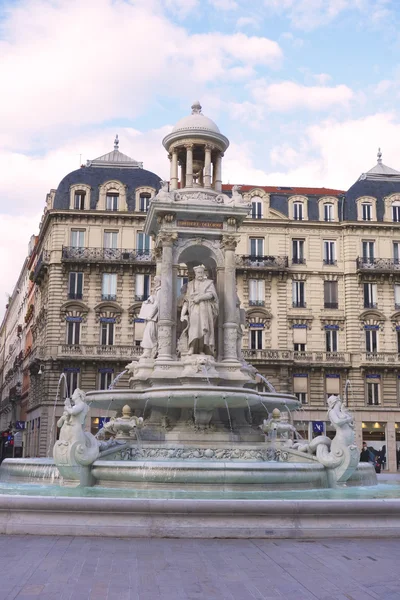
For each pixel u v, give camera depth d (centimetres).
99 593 701
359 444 5375
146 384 1850
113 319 5428
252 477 1263
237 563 841
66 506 1009
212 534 1004
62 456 1324
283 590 727
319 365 5419
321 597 702
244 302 5525
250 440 1742
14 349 9125
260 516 1019
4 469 1623
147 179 5750
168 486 1261
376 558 877
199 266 1900
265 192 5722
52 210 5500
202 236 1950
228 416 1736
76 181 5659
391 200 5847
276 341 5509
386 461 5388
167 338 1856
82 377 5281
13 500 1016
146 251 5538
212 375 1770
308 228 5712
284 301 5572
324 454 1415
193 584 744
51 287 5444
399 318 5656
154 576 772
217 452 1494
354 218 5791
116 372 5316
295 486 1326
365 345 5594
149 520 1007
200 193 1969
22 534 1005
